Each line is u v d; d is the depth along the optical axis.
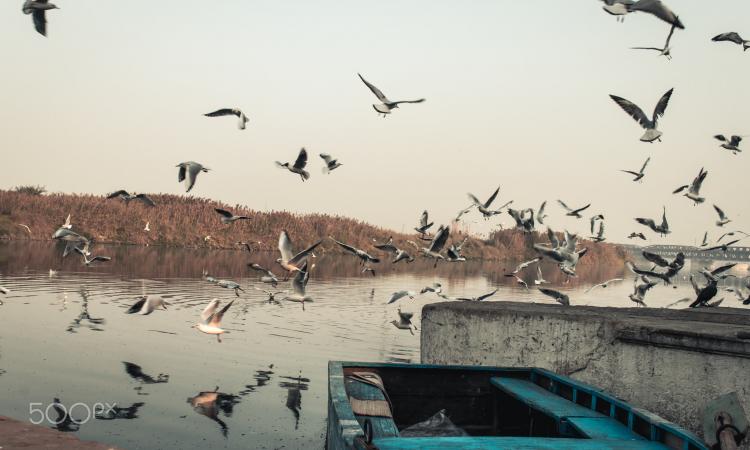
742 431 8.61
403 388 12.65
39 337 20.09
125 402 14.30
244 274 44.22
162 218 70.44
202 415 13.74
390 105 12.32
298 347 21.09
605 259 95.12
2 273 36.56
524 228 17.19
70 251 17.86
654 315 15.46
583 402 10.88
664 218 17.59
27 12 10.02
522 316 15.04
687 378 11.88
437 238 16.52
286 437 12.67
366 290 39.84
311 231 76.12
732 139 15.68
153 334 21.67
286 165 12.89
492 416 12.82
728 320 14.33
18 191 68.75
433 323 16.86
